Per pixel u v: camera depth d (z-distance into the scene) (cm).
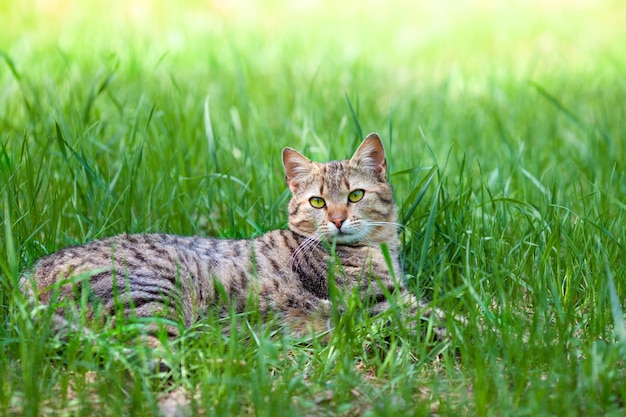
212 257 747
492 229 836
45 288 657
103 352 626
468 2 2359
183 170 952
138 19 2059
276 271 755
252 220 886
